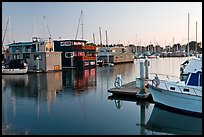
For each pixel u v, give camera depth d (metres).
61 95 25.38
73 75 44.25
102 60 72.44
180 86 17.92
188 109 17.45
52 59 51.44
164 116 17.52
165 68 61.97
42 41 51.97
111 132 14.20
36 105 20.89
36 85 32.38
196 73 17.64
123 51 89.19
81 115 17.75
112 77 41.25
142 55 120.06
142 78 22.22
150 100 22.09
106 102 21.89
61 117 17.23
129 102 21.73
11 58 54.78
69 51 59.56
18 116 17.44
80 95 25.27
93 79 38.56
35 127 14.97
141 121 16.33
